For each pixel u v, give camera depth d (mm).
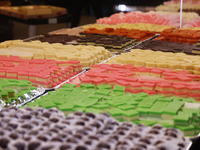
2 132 1321
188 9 6078
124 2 6980
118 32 4965
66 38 4449
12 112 1522
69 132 1304
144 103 1891
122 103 1868
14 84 2307
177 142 1357
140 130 1393
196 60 3070
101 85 2371
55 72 2670
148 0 6559
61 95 2111
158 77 2732
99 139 1270
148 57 3211
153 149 1233
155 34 5207
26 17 5973
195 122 1733
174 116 1654
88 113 1471
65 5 8000
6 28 8195
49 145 1208
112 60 3238
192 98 2141
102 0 8078
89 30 5395
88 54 3256
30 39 4551
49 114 1507
